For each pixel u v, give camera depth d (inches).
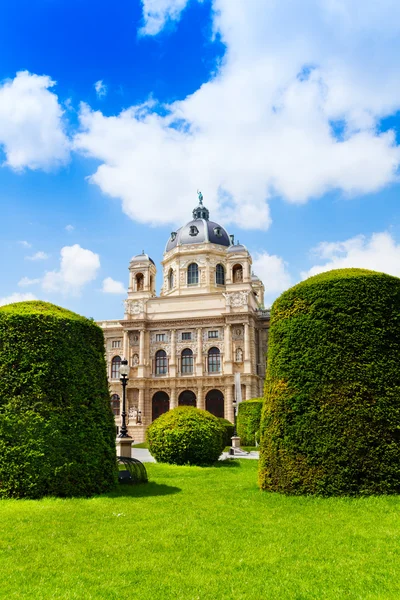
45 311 772.6
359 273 745.0
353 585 350.6
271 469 693.9
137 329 3469.5
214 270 3715.6
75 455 699.4
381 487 634.2
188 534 483.2
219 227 3922.2
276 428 701.3
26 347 722.2
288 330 741.3
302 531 487.2
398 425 656.4
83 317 818.2
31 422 684.1
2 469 667.4
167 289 3880.4
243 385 3191.4
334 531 484.1
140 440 3184.1
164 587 351.6
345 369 681.6
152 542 458.6
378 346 689.0
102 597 334.6
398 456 645.9
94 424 736.3
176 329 3435.0
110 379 3548.2
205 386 3304.6
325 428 662.5
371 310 704.4
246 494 690.2
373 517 533.3
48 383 713.0
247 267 3474.4
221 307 3378.4
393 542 446.6
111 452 755.4
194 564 398.0
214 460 1219.2
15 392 703.7
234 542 455.5
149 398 3408.0
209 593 340.2
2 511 579.2
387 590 342.3
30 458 670.5
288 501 626.2
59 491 677.3
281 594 337.4
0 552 430.9
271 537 468.8
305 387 691.4
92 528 509.0
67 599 331.0
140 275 3705.7
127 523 530.3
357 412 660.1
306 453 665.0
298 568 385.1
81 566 395.5
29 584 358.6
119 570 385.7
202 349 3363.7
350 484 637.9
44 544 454.0
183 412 1236.5
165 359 3447.3
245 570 383.2
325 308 717.9
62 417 703.7
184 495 703.1
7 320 735.1
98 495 701.9
